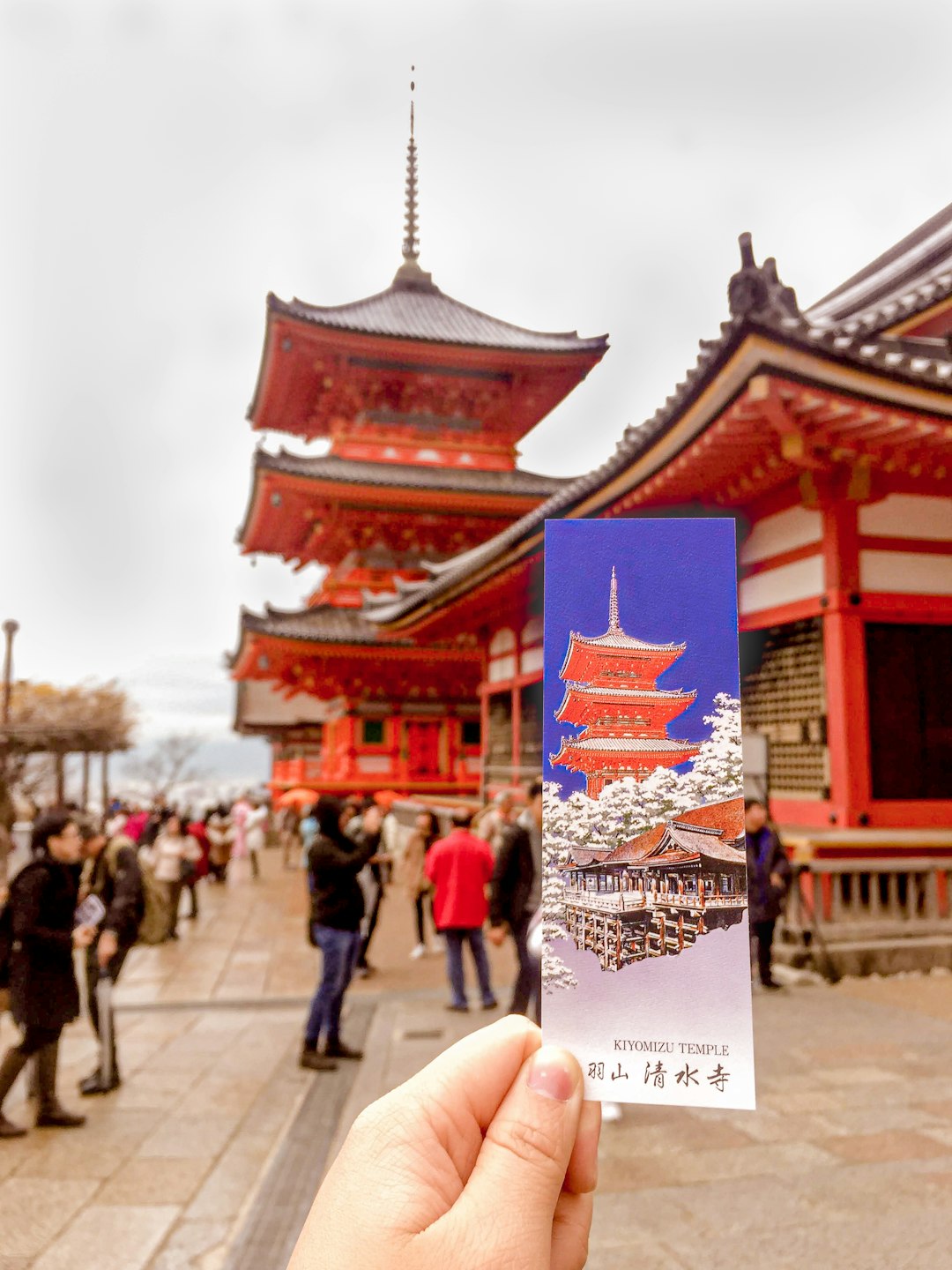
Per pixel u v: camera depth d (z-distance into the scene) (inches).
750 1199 172.2
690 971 43.1
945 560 412.8
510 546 615.8
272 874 964.0
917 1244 152.6
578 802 45.4
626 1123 213.9
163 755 2940.5
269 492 1121.4
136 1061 299.1
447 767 1184.2
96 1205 190.2
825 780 405.4
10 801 946.1
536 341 1249.4
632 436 442.6
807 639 424.2
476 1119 41.4
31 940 230.7
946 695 410.3
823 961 355.9
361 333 1128.2
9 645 1059.9
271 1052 307.6
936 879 383.9
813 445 375.9
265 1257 163.5
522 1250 37.2
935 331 492.7
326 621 1147.3
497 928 276.1
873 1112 215.5
